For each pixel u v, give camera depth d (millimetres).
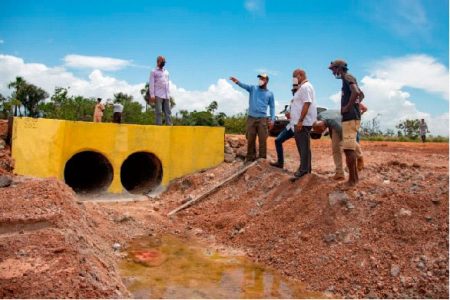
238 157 12531
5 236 5840
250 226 8227
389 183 7707
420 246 6102
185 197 10914
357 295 5773
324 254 6668
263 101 11039
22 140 9609
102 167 12039
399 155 12445
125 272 6605
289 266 6762
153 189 11859
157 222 9258
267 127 11203
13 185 8000
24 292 4598
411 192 7098
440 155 12570
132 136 11492
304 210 7801
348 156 7598
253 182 10164
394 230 6520
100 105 15406
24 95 34812
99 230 7891
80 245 6023
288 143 15188
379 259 6176
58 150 10266
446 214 6375
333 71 7523
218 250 7758
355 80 7367
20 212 6461
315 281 6238
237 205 9516
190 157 12148
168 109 12578
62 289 4723
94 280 5129
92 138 10938
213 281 6320
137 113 25391
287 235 7480
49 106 25547
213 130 12375
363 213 7059
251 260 7238
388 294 5609
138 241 8180
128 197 11266
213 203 10062
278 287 6137
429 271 5688
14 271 4941
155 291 5914
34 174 9711
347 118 7457
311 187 8375
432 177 7594
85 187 12008
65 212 6887
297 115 8680
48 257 5332
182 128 12109
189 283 6230
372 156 12234
